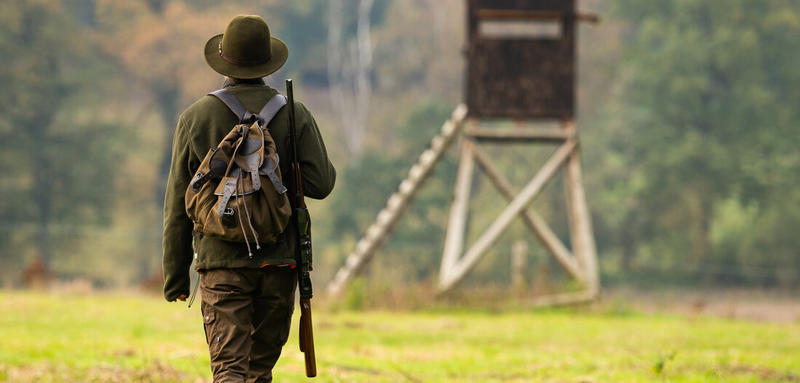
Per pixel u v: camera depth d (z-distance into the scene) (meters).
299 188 18.45
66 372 28.88
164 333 44.69
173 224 18.09
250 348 17.92
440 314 68.25
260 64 18.61
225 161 17.61
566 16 76.31
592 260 75.44
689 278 197.12
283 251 17.97
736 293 177.00
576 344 45.28
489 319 62.91
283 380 28.47
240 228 17.16
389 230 76.19
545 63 76.69
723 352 39.62
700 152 199.38
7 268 187.50
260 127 17.89
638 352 39.66
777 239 196.25
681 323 61.75
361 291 70.50
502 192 77.19
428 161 76.94
